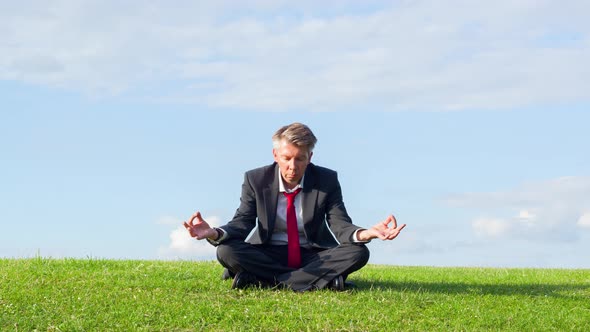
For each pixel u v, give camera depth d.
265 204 7.35
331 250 7.30
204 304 6.47
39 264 8.95
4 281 7.36
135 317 6.00
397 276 9.12
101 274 8.06
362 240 7.02
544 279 9.38
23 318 5.88
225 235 7.11
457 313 6.56
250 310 6.29
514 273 10.42
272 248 7.45
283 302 6.64
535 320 6.46
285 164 6.85
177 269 8.77
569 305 7.26
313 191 7.34
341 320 6.06
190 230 6.84
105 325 5.80
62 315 6.04
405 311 6.48
